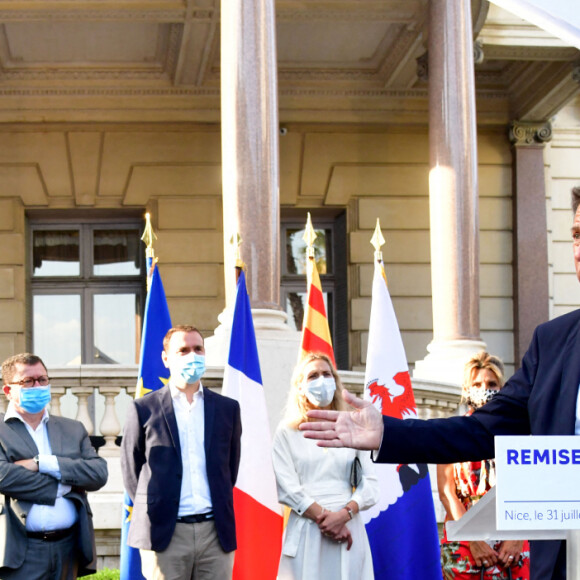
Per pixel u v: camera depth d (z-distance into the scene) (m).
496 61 16.02
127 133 16.06
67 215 16.31
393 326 7.46
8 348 15.51
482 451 2.74
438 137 12.20
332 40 15.15
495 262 16.59
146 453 5.63
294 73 16.08
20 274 15.70
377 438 2.68
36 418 5.75
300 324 16.78
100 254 16.55
